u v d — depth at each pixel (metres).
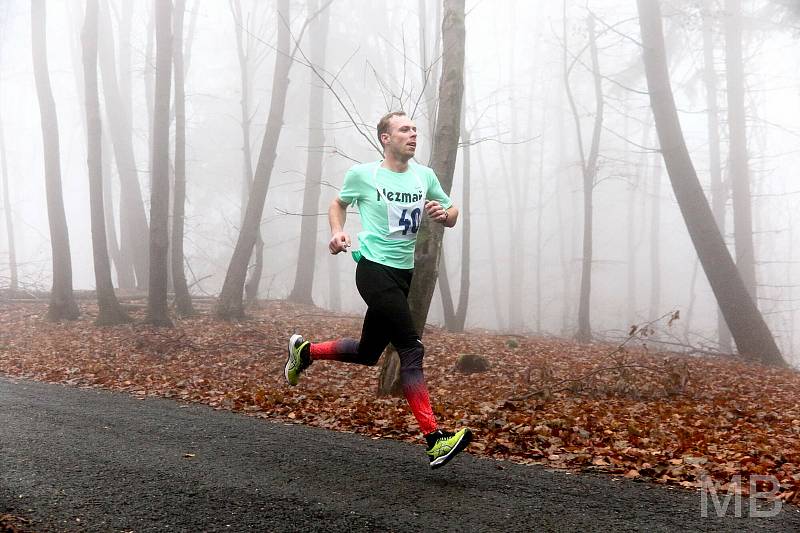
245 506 3.30
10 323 16.77
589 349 16.00
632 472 4.32
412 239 4.01
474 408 7.30
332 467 4.12
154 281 16.23
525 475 4.14
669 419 7.02
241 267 17.88
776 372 13.76
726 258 16.58
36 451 4.30
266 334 15.24
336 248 3.91
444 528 3.04
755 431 6.46
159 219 16.28
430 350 13.86
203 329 15.92
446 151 8.50
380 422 6.13
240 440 4.90
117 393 8.08
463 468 4.26
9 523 2.95
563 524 3.16
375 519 3.14
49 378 9.72
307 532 2.96
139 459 4.20
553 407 7.60
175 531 2.96
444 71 8.63
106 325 16.25
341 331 16.28
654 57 17.12
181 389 8.77
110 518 3.09
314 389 9.04
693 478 4.22
